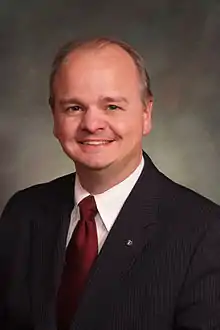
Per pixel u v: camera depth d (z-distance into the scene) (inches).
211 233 40.4
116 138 40.3
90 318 40.1
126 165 42.2
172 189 44.3
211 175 92.1
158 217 42.2
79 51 39.8
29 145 93.7
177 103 91.4
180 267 39.8
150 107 43.4
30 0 91.2
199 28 90.0
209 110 91.1
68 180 49.1
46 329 41.5
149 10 90.1
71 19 91.0
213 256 39.8
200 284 39.2
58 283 42.5
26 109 93.0
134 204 42.8
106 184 42.7
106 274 40.7
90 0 90.6
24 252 46.5
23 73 92.1
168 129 92.0
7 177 94.2
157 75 91.0
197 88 90.9
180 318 39.3
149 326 39.3
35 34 91.5
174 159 92.5
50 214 46.8
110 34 90.7
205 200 43.4
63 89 39.8
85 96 39.2
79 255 42.4
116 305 39.9
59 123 40.9
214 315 38.6
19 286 45.2
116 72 39.3
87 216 43.4
